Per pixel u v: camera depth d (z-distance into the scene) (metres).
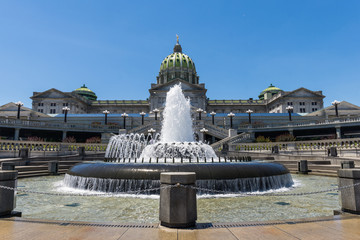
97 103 105.50
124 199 11.11
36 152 28.86
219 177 12.37
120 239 5.11
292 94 90.75
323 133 56.28
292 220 6.40
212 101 106.88
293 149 34.44
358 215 6.75
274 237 5.20
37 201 10.80
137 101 106.62
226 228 5.83
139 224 6.14
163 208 6.10
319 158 25.25
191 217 6.04
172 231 5.64
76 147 33.84
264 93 124.88
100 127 57.28
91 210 9.32
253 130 56.38
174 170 12.25
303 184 15.69
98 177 12.95
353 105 72.06
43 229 5.68
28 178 18.42
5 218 6.51
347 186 7.08
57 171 20.97
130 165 13.05
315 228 5.75
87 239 5.09
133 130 52.78
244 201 10.90
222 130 53.34
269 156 29.12
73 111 89.19
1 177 6.71
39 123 50.69
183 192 6.02
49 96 89.62
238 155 32.66
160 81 117.31
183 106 30.86
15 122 47.66
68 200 10.98
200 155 21.88
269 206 10.08
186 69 115.38
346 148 29.25
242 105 103.38
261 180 13.30
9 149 27.98
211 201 10.90
